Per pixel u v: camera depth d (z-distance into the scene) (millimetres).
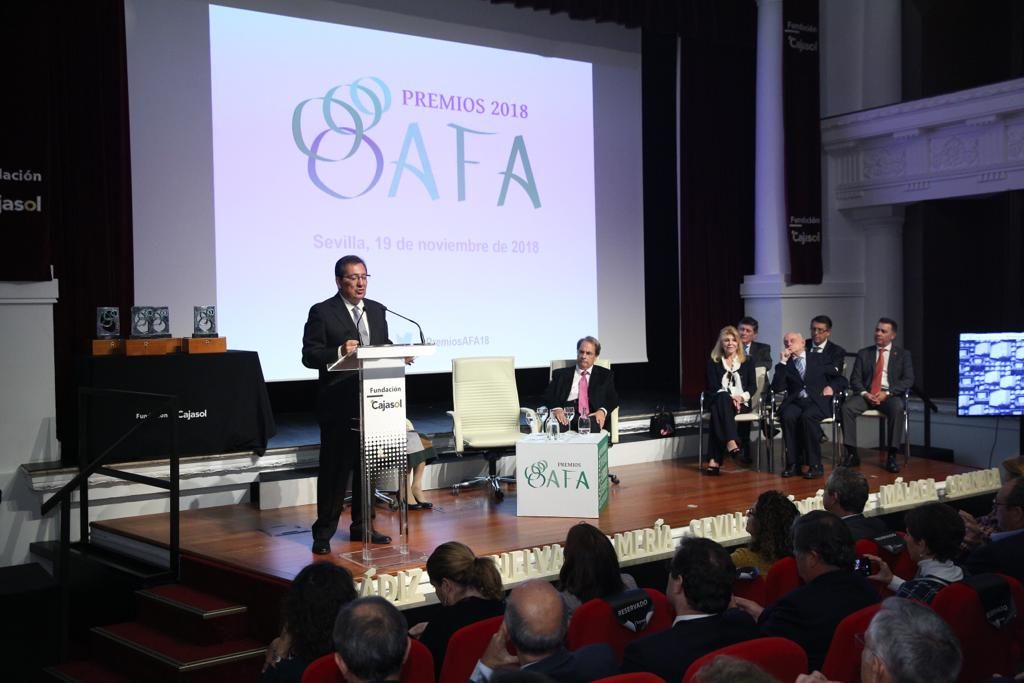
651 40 9711
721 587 2600
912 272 9617
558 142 8711
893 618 2004
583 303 8859
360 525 4914
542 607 2391
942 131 8516
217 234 6992
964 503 6711
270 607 4172
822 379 7031
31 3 5473
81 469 5301
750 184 9664
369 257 7652
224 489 5957
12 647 4926
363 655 2287
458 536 5152
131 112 6648
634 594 2969
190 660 3986
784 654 2322
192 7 6863
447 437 6750
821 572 2965
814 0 9273
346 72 7535
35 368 5602
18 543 5488
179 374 5684
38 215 5527
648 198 9844
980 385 7508
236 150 7055
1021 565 3496
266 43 7176
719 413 7066
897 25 9391
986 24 9344
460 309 8125
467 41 8156
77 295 6344
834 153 9484
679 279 9352
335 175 7473
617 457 7527
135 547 5109
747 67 9562
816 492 6379
